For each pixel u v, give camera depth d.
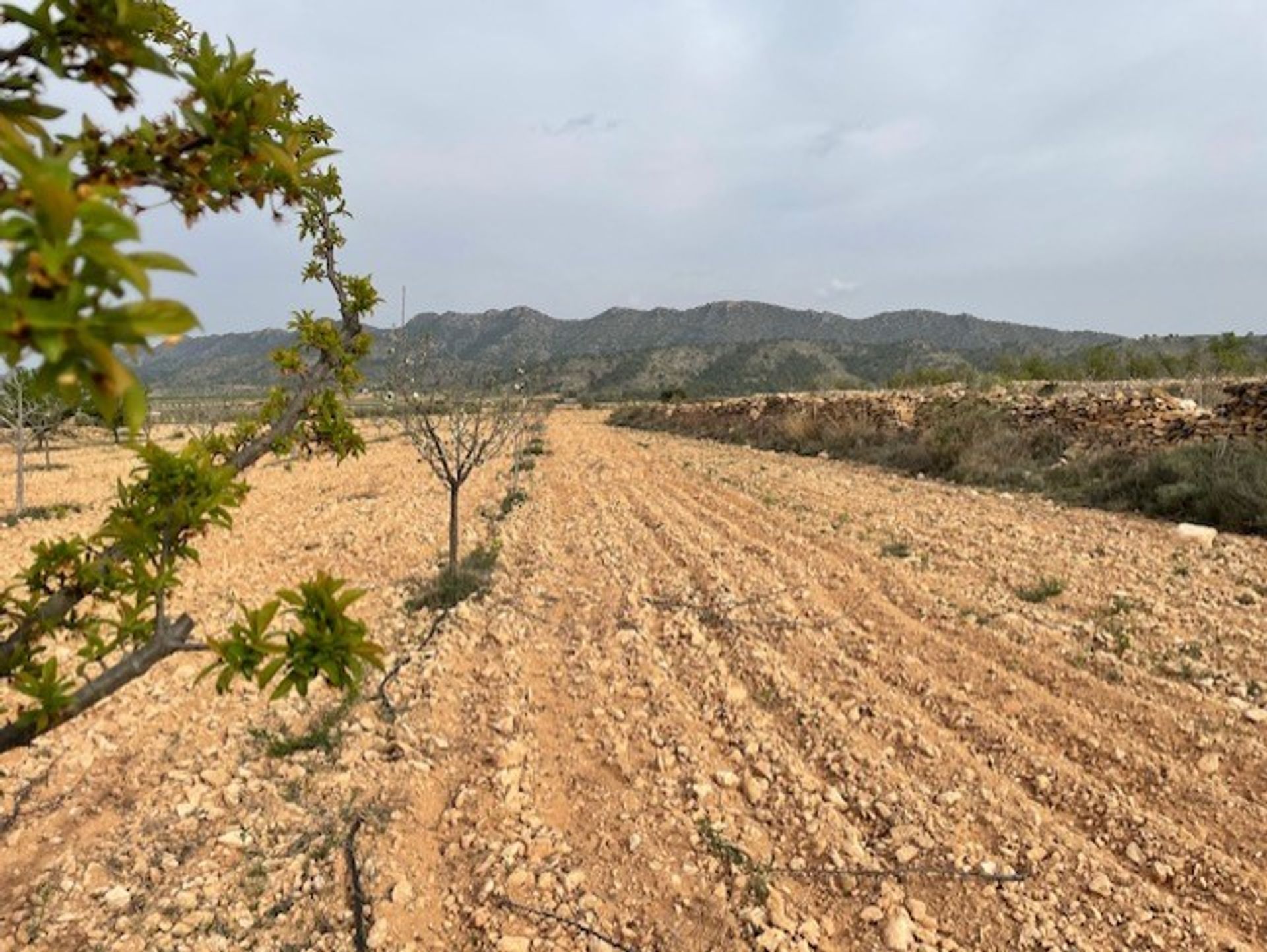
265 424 2.62
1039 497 11.62
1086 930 3.26
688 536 10.32
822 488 13.47
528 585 8.37
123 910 3.54
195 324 0.90
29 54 1.23
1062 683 5.26
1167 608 6.45
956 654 5.85
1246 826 3.77
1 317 0.82
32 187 0.83
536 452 22.67
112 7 1.20
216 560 10.20
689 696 5.54
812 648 6.27
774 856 3.85
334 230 2.59
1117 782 4.22
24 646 1.73
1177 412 12.54
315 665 1.53
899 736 4.80
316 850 3.91
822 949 3.28
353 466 21.50
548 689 5.77
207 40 1.33
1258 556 7.86
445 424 9.39
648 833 4.04
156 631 1.79
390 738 5.05
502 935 3.37
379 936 3.34
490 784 4.51
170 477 1.85
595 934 3.35
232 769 4.70
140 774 4.73
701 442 25.55
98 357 0.86
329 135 2.38
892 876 3.65
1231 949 3.09
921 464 15.15
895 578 7.70
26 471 24.62
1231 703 4.79
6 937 3.39
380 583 8.79
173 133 1.34
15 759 4.95
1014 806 4.07
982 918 3.38
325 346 2.56
